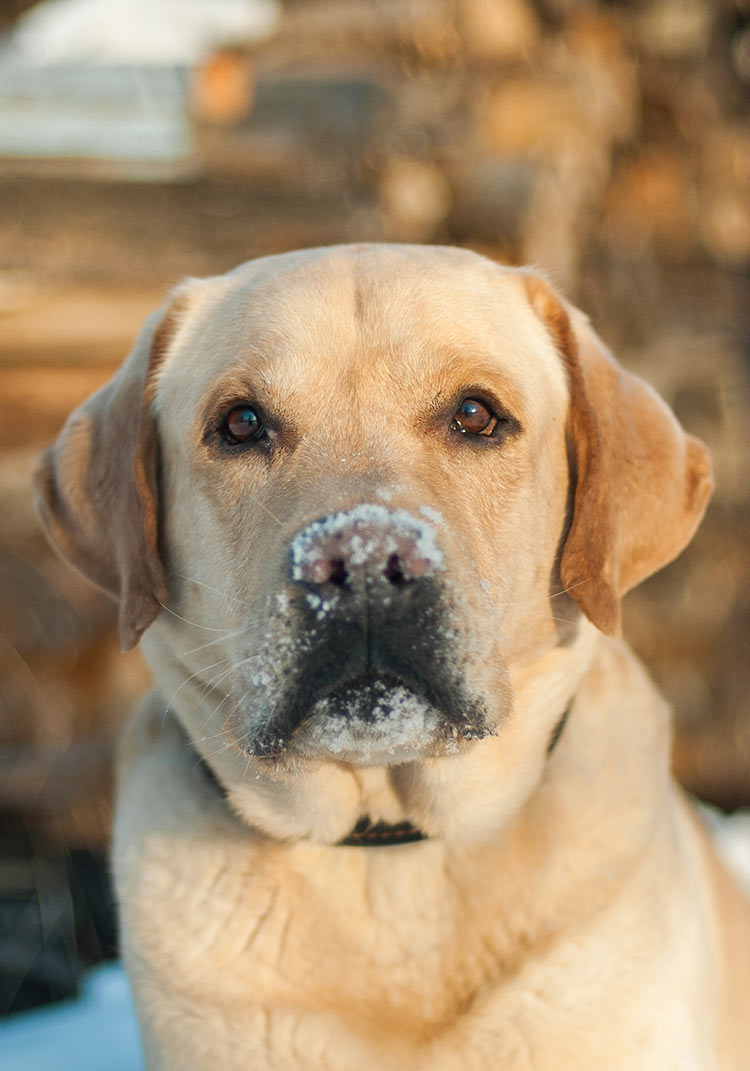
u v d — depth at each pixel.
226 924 2.51
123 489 2.73
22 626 5.18
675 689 5.95
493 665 2.33
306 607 2.15
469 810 2.51
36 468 3.04
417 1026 2.45
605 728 2.75
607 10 7.35
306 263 2.68
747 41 8.09
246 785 2.57
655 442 2.88
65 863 4.76
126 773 2.92
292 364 2.47
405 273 2.59
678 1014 2.46
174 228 6.75
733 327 7.40
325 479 2.30
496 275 2.78
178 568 2.68
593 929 2.46
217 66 7.95
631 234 7.28
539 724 2.62
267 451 2.46
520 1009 2.39
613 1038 2.38
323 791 2.49
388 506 2.20
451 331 2.51
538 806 2.59
